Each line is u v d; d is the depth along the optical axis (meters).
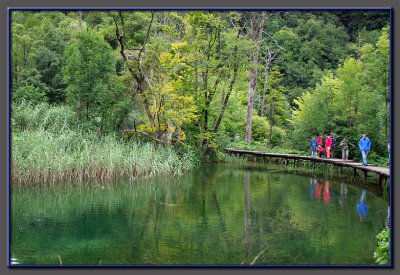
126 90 21.05
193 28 22.67
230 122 31.16
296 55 39.75
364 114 23.45
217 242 9.12
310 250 8.63
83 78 19.12
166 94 20.45
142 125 20.02
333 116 25.17
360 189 15.70
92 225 10.41
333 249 8.62
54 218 11.05
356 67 24.69
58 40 26.98
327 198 13.85
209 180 17.67
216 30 23.14
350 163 19.34
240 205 12.71
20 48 25.64
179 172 18.97
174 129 20.28
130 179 16.80
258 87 37.56
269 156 24.70
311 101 25.88
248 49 23.69
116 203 12.93
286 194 14.56
